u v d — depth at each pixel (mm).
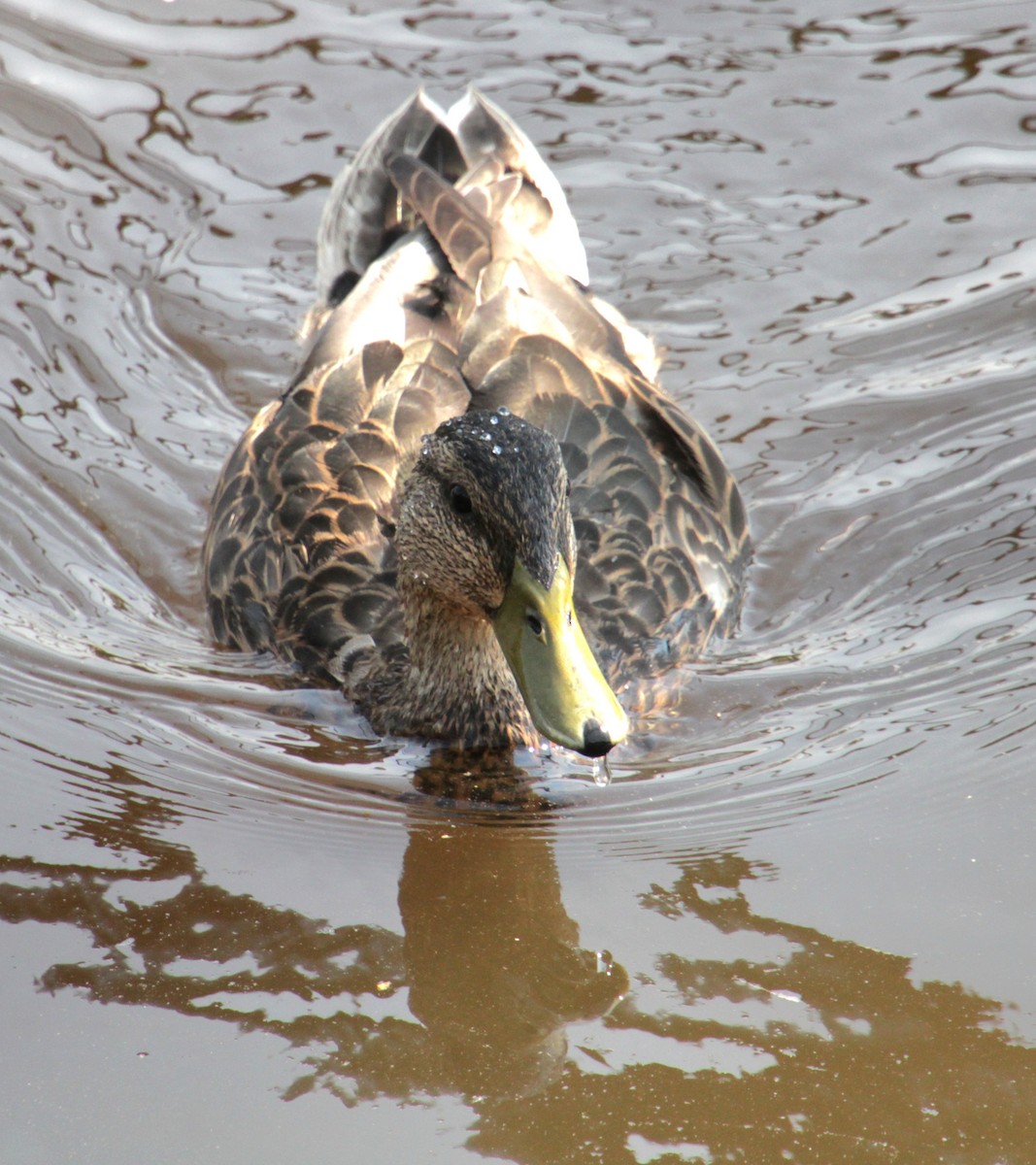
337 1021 7598
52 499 12461
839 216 14789
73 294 14195
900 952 7879
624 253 14484
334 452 11039
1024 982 7645
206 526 12406
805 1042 7371
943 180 15047
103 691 10539
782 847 8781
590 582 10477
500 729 10172
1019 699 9898
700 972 7848
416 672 10250
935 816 8906
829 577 11531
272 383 13555
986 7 16984
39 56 16562
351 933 8227
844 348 13602
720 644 10922
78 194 15102
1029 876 8352
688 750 9844
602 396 11398
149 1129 6965
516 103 15812
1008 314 13727
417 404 11039
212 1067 7316
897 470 12414
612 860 8812
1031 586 11078
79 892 8508
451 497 9258
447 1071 7289
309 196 15062
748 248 14531
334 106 15883
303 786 9695
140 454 12930
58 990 7777
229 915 8367
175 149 15578
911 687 10211
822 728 9898
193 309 14148
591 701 8539
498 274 11836
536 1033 7504
